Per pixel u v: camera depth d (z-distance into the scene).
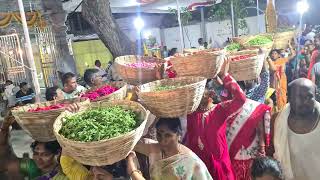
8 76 12.12
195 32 21.23
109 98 3.05
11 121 3.17
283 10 17.88
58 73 9.98
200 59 3.21
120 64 3.80
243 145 3.70
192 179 2.80
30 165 3.32
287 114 3.10
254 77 4.04
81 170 2.73
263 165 2.38
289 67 8.05
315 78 6.74
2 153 3.28
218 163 3.35
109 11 7.38
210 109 3.45
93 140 2.21
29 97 10.02
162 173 2.85
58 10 11.01
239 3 15.17
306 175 3.06
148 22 20.98
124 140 2.18
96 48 19.50
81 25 18.48
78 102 2.88
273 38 6.43
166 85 3.20
